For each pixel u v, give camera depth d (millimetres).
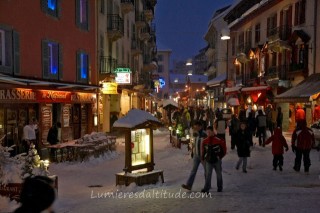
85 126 26172
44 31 19922
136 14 45500
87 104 26562
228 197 9547
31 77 17609
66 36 22688
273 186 11016
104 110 30859
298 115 23531
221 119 19062
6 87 15609
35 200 2812
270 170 13914
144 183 11414
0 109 16344
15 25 17234
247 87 39875
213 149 10117
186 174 13508
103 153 17891
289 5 31859
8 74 16188
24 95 17078
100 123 28781
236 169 14086
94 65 27328
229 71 51406
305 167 13516
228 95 48312
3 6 16297
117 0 34656
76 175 13477
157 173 11836
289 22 31984
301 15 29719
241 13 47938
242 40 45375
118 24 31531
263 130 20734
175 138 21562
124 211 8430
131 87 37688
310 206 8328
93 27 27234
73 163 15703
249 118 21766
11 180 9008
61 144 16844
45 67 19844
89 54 26359
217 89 60531
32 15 18734
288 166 14781
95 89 27172
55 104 21906
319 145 16188
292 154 18062
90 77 26484
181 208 8523
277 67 33156
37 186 2859
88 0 26047
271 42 33719
